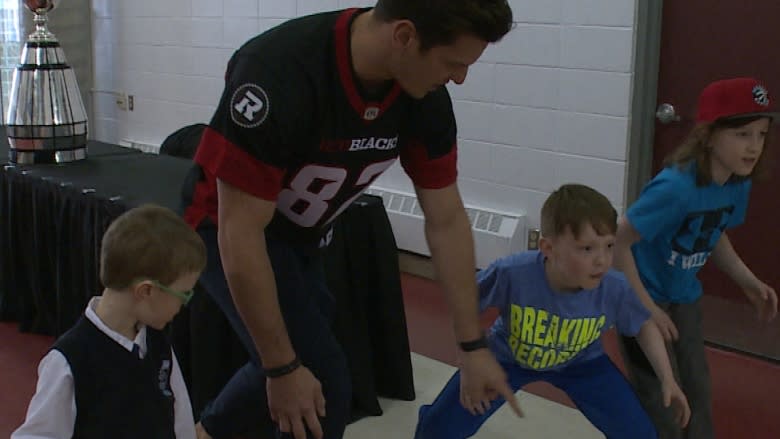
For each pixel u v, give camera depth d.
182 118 5.40
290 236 1.73
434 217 1.75
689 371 2.16
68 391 1.53
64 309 3.12
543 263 1.96
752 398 2.92
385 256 2.71
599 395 2.04
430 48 1.34
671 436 2.14
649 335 2.00
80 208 2.94
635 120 3.50
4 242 3.39
